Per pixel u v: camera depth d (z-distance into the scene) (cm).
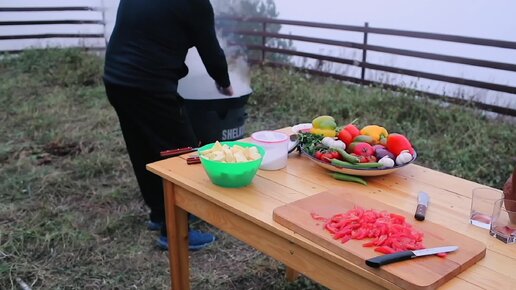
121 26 207
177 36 202
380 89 502
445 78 492
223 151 149
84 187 308
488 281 101
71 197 294
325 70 596
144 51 201
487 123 413
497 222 123
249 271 224
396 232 113
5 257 229
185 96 252
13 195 292
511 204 124
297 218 123
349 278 112
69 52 671
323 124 172
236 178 144
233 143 164
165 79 206
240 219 140
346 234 114
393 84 511
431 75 502
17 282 212
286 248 127
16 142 387
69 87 568
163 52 202
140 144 225
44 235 248
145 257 233
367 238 113
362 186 150
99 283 213
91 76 609
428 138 390
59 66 637
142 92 204
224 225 147
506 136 377
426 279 97
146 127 214
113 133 411
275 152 160
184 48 208
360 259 105
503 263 109
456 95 473
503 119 436
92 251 237
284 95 509
